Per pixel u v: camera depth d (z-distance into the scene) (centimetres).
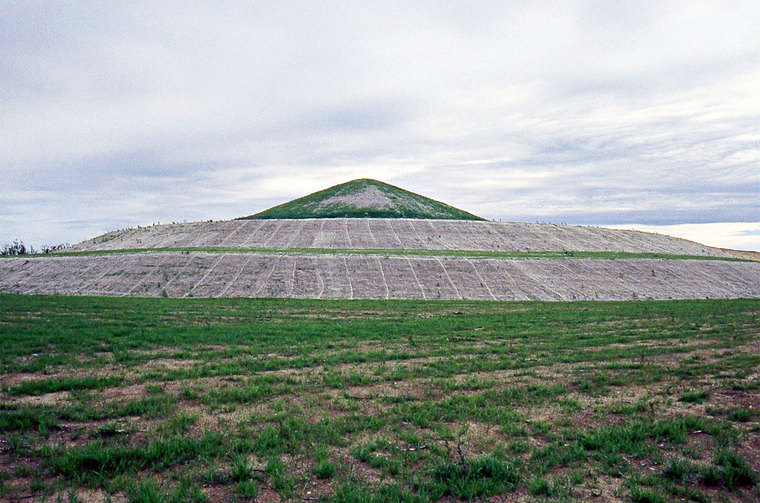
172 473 778
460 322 2906
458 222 8675
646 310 3850
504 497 725
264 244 7012
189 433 952
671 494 735
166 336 2089
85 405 1112
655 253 7656
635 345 2128
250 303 3856
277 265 5562
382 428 1009
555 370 1586
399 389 1326
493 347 2022
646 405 1177
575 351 1945
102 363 1571
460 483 750
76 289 4900
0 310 2850
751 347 2045
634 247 8131
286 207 11088
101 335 2045
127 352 1742
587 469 825
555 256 6619
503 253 6694
